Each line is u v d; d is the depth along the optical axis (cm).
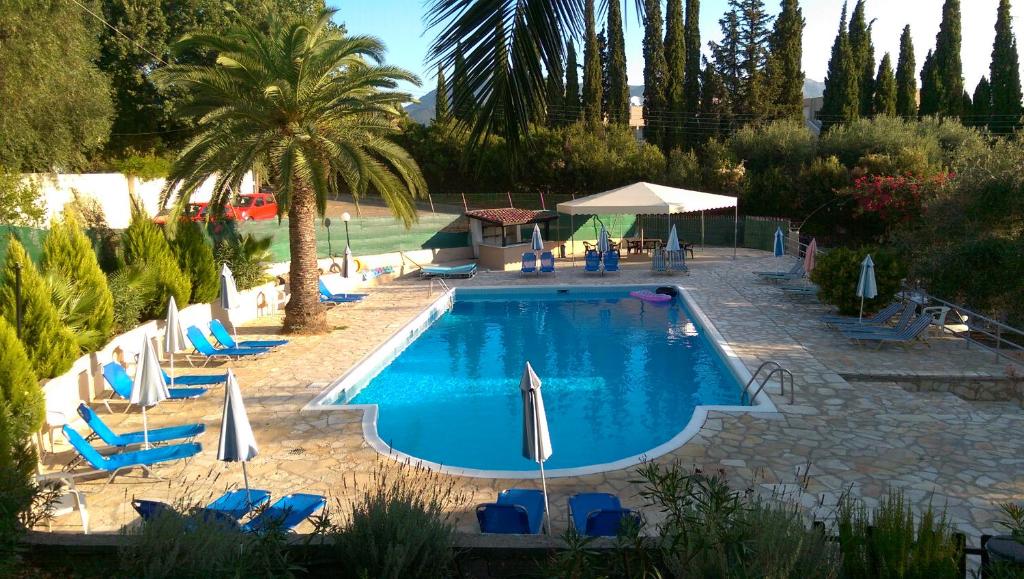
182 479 779
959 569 419
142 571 413
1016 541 402
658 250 2350
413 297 2038
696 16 3869
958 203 1620
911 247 1702
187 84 1420
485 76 333
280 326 1647
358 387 1238
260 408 1034
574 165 3766
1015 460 785
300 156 1401
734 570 360
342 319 1745
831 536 420
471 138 340
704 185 3462
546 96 342
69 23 1783
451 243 2717
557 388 1244
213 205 1570
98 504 718
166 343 1108
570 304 2036
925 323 1230
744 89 4138
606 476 771
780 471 767
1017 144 1700
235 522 494
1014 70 3831
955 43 3909
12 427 714
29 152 1778
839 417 934
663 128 3878
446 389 1248
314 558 461
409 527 450
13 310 961
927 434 870
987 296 1430
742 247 3053
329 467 812
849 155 3206
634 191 2467
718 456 812
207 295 1554
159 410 1033
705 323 1549
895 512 413
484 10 329
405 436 1015
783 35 4009
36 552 477
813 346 1313
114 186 2505
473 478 777
